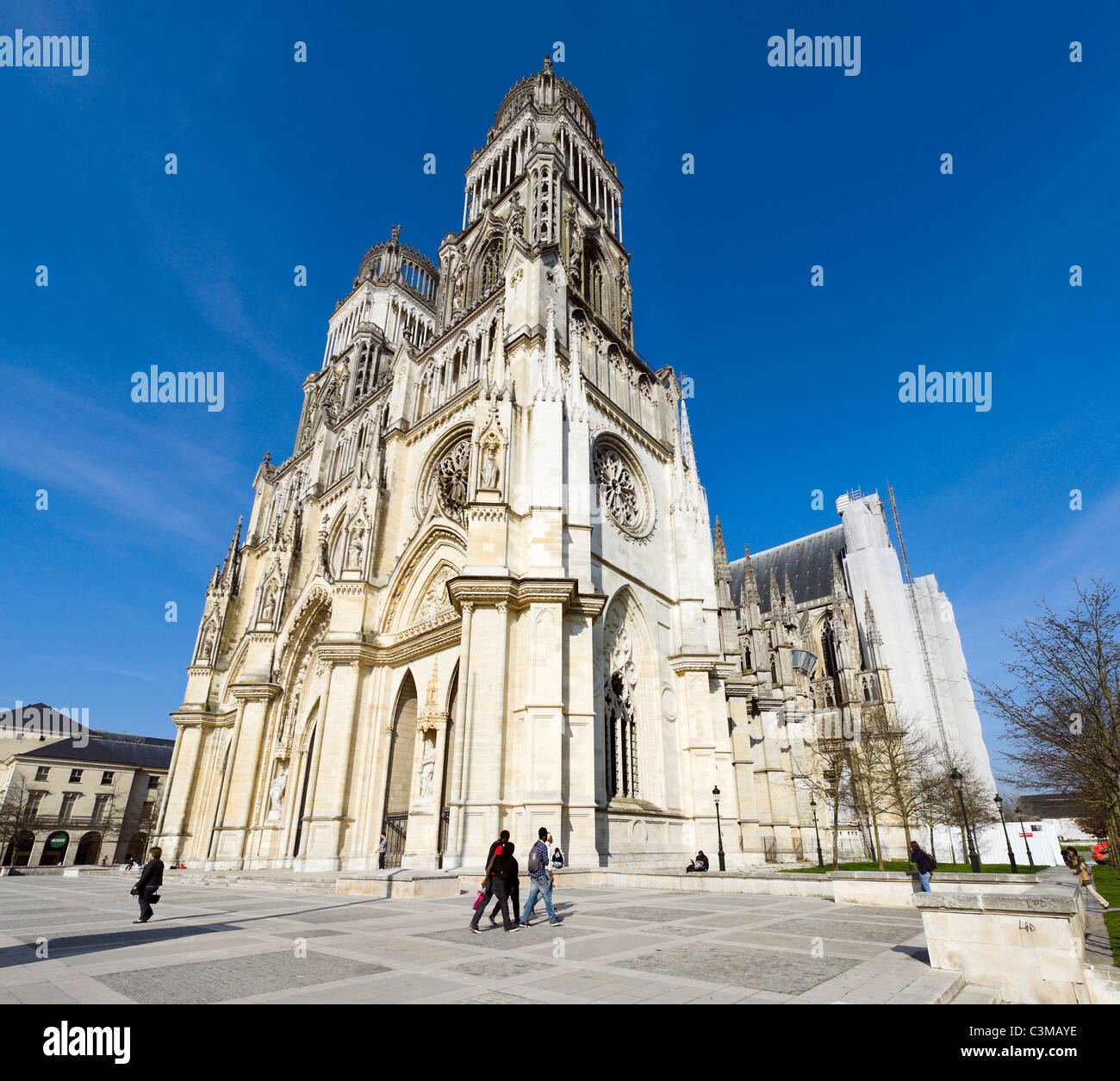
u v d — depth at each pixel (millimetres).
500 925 15523
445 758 37281
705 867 35031
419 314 79125
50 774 101438
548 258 45875
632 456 47438
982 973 10164
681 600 45969
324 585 50031
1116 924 17328
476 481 35750
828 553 102250
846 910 19828
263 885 30844
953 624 89188
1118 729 24781
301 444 74312
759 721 59719
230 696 59125
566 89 67438
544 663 31016
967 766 68688
